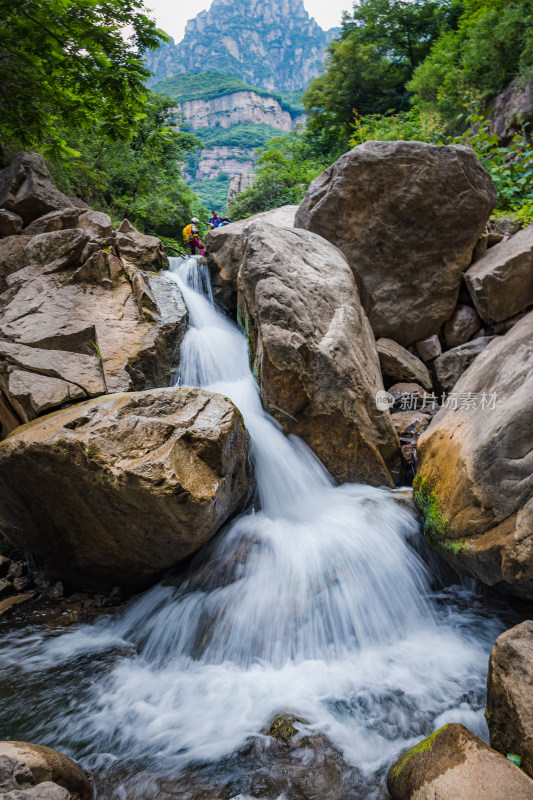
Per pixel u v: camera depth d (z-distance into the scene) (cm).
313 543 475
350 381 553
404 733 331
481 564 400
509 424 395
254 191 3053
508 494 385
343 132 2731
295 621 424
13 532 519
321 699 364
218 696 375
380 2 2525
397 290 711
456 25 2539
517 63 1333
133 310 695
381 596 446
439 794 254
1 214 786
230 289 869
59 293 681
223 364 725
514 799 244
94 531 471
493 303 673
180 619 448
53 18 834
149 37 928
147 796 293
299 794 291
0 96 927
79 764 318
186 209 2556
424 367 702
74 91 980
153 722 353
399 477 586
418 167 683
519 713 277
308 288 586
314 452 570
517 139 1051
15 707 371
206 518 441
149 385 646
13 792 249
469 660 392
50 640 457
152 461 410
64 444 422
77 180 1398
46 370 582
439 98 1448
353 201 695
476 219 700
